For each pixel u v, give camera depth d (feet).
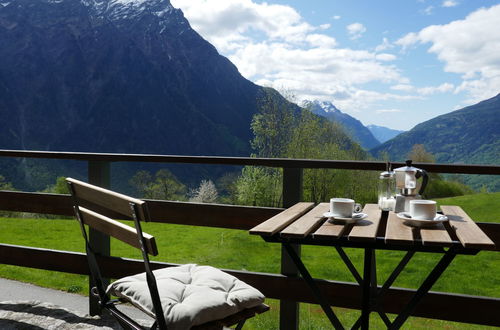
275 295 8.55
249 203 99.76
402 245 5.26
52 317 10.02
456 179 101.14
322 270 31.22
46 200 10.82
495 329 19.76
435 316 7.68
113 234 5.71
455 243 4.99
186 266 6.97
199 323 5.32
